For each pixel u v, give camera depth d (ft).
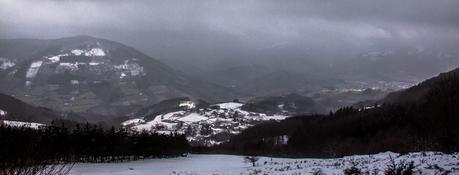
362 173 79.56
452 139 97.45
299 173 101.86
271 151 517.14
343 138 462.19
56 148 264.52
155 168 239.09
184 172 174.19
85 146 320.09
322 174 92.43
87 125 360.89
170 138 471.21
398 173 67.36
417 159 90.02
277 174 108.47
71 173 181.37
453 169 70.69
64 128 318.86
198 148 624.18
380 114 442.09
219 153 579.07
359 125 454.40
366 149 339.57
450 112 103.45
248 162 295.69
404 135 295.28
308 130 566.36
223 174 138.62
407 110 376.48
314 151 468.34
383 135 365.61
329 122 569.23
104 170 220.23
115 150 354.54
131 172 200.85
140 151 390.21
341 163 136.98
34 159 30.63
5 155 29.22
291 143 568.41
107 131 373.81
